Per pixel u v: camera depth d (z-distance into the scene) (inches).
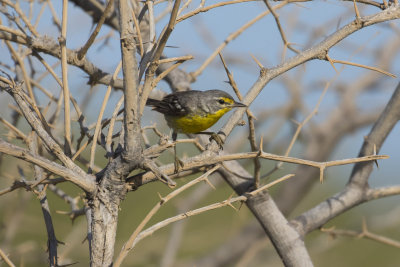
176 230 619.8
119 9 229.6
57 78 325.7
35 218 625.6
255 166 340.8
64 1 279.7
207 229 784.9
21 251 471.8
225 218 821.2
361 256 855.1
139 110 243.4
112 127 298.8
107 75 396.5
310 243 796.6
